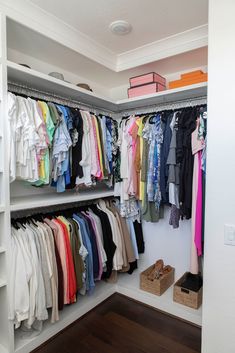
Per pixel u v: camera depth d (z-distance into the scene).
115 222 2.32
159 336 1.88
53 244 1.77
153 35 1.98
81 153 2.01
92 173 2.11
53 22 1.77
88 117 2.11
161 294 2.28
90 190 2.53
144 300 2.30
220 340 1.38
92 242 2.10
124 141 2.28
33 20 1.66
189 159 1.93
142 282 2.36
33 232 1.69
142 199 2.24
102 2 1.60
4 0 1.50
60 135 1.83
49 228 1.79
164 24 1.84
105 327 1.98
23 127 1.59
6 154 1.48
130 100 2.27
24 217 1.89
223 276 1.35
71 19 1.77
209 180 1.37
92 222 2.14
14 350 1.58
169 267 2.47
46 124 1.75
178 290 2.15
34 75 1.65
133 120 2.28
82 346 1.77
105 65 2.28
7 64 1.48
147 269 2.47
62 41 1.87
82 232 2.03
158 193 2.12
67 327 1.97
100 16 1.74
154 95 2.12
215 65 1.33
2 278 1.54
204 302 1.42
